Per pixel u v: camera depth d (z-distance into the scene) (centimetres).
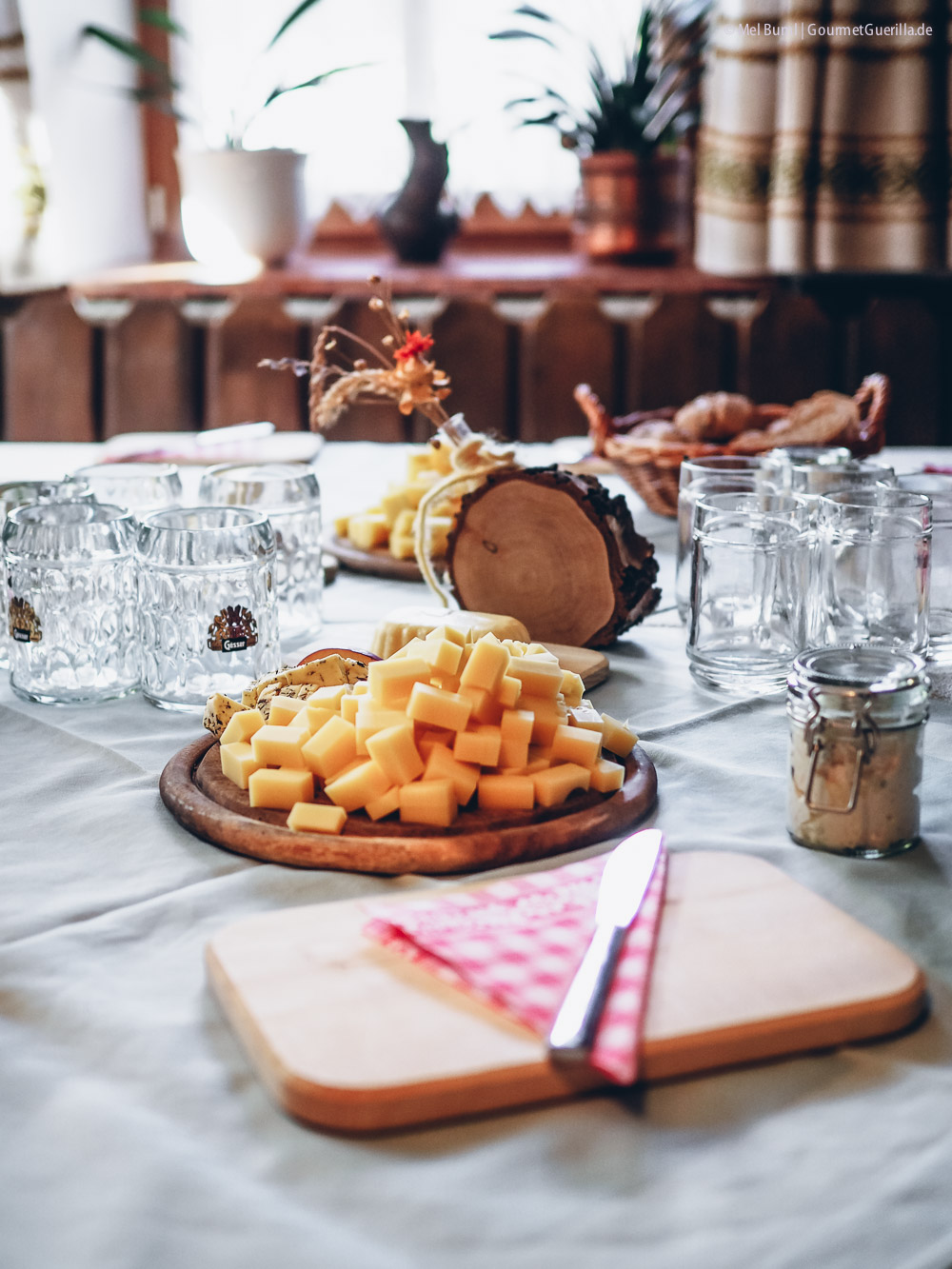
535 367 289
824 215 273
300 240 302
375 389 119
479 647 78
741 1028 54
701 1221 46
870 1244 45
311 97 316
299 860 73
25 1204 47
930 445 290
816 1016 55
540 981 56
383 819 76
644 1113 52
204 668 102
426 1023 54
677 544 147
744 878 67
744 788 86
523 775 78
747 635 110
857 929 61
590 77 296
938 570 116
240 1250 44
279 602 122
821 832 75
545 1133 51
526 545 117
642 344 287
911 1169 48
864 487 119
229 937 61
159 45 316
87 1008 59
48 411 297
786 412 175
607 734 85
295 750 79
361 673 90
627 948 59
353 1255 44
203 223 299
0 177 270
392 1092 50
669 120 296
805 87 265
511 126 299
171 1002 60
